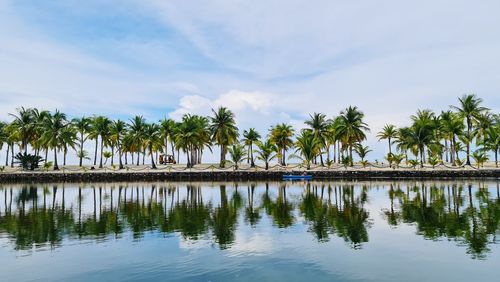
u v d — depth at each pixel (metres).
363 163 82.94
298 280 13.44
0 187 63.94
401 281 13.25
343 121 86.00
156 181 77.00
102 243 19.44
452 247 17.56
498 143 73.75
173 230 22.61
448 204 32.50
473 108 80.81
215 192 49.22
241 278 13.71
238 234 21.16
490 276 13.59
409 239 19.34
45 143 87.69
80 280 13.96
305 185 60.22
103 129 91.94
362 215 27.30
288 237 20.22
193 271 14.62
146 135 89.19
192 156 93.94
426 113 88.94
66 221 26.47
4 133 96.19
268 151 81.19
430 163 78.81
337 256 16.36
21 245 19.25
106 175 78.56
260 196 42.81
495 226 22.36
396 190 47.91
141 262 15.93
